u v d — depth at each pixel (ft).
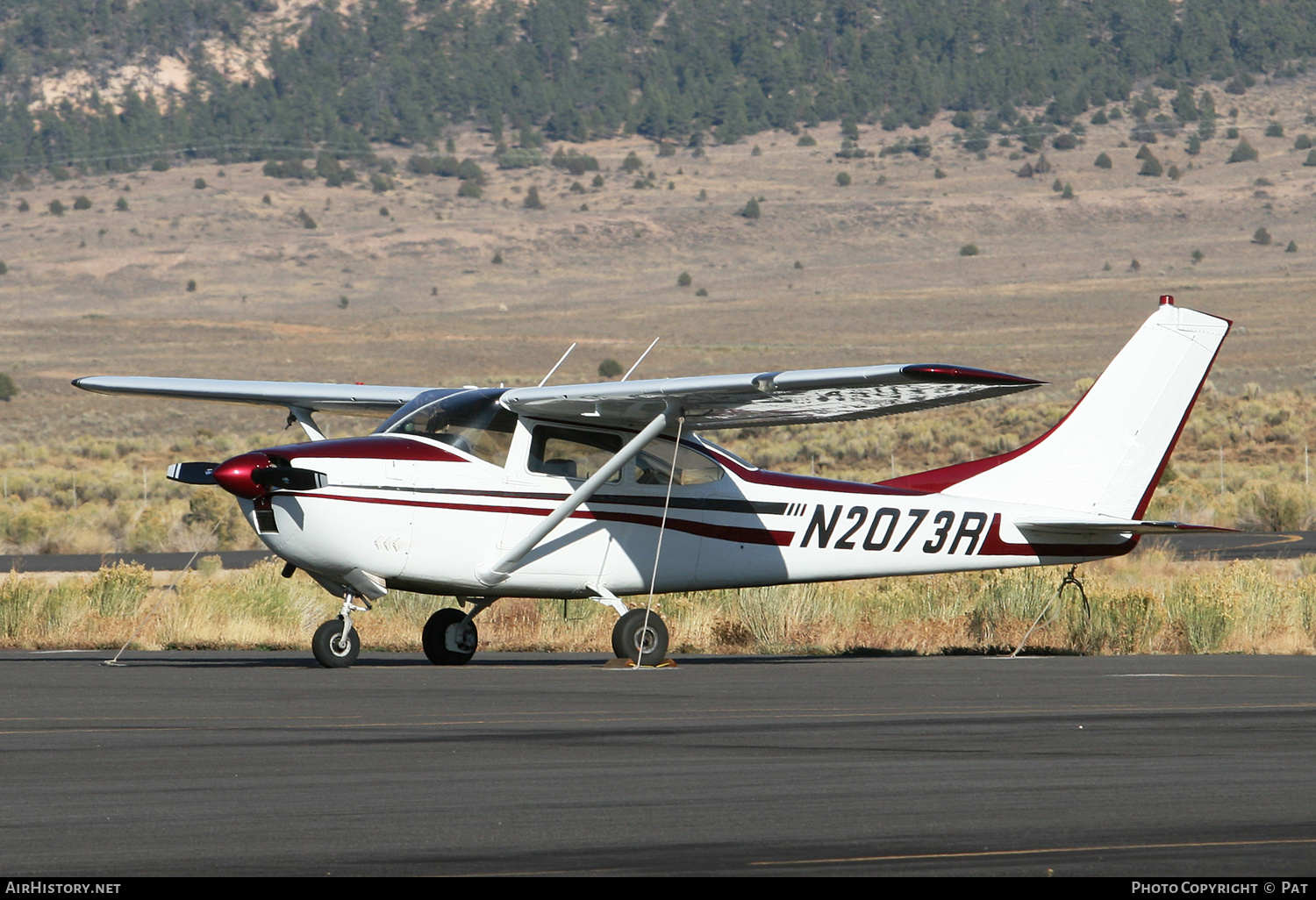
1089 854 73.10
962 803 86.38
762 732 117.19
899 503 199.52
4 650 213.05
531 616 242.99
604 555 185.26
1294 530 506.89
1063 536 205.05
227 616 232.32
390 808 84.89
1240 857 72.43
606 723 122.72
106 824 80.53
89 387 206.69
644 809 84.58
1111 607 220.02
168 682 157.28
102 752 106.01
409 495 174.70
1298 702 139.64
